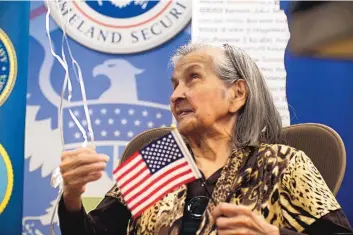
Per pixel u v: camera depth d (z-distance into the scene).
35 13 3.78
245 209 1.92
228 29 3.77
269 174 2.23
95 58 3.76
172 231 2.19
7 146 3.72
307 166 2.25
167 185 2.15
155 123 3.74
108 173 3.68
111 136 3.72
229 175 2.27
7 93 3.74
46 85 3.74
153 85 3.76
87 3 3.78
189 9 3.78
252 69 2.46
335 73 3.77
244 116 2.43
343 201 3.69
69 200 2.19
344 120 3.74
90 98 3.74
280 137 2.50
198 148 2.43
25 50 3.77
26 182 3.68
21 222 3.68
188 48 2.52
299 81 3.76
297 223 2.15
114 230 2.41
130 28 3.79
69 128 3.72
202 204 2.23
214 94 2.37
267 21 3.78
